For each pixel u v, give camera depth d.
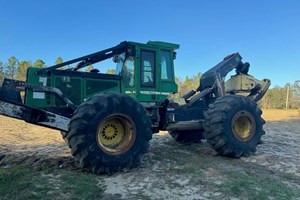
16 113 5.60
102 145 5.49
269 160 6.79
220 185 4.88
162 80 7.25
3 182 4.69
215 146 6.86
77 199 4.20
